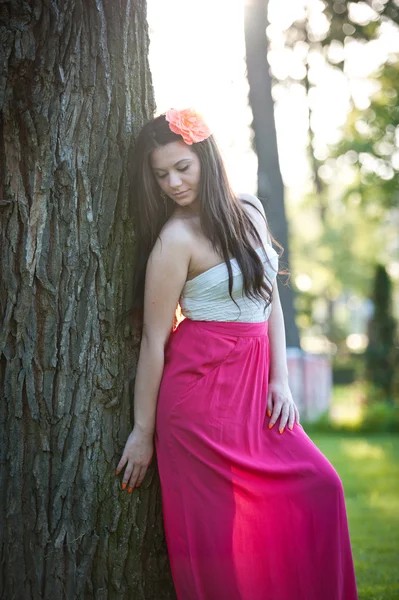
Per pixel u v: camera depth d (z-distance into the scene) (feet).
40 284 8.43
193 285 8.62
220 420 8.58
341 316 115.24
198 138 8.34
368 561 14.28
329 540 8.42
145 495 9.02
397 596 12.17
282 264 10.00
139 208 8.75
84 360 8.61
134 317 8.98
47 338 8.48
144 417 8.77
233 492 8.45
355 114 40.24
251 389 8.79
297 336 38.55
